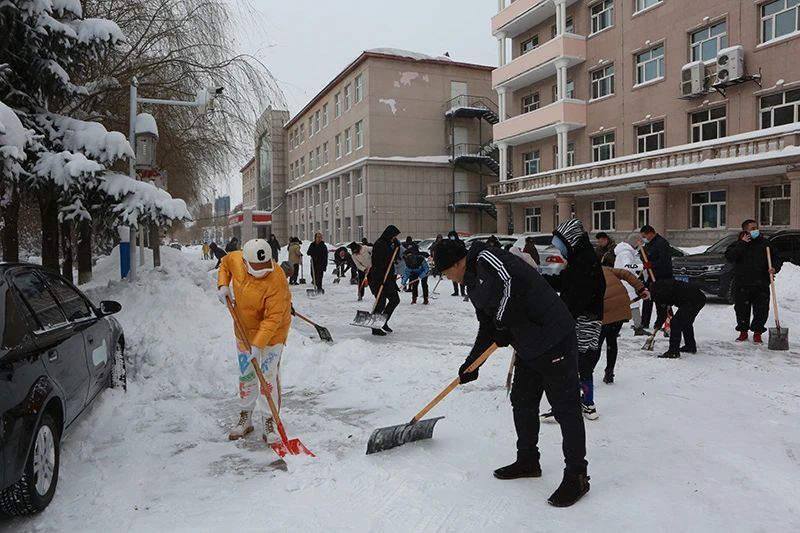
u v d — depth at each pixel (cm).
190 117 1426
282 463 406
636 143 2488
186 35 1229
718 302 1278
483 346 399
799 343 818
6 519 329
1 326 329
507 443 438
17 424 304
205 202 2178
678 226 2288
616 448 420
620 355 744
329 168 4456
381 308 943
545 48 2773
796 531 300
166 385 611
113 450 433
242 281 442
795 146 1756
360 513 326
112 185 818
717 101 2120
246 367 457
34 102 782
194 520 320
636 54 2467
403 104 3725
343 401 559
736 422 473
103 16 1109
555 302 345
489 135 3912
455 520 317
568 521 315
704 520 313
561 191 2636
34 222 1623
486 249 357
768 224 2000
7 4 682
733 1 2053
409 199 3738
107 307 527
